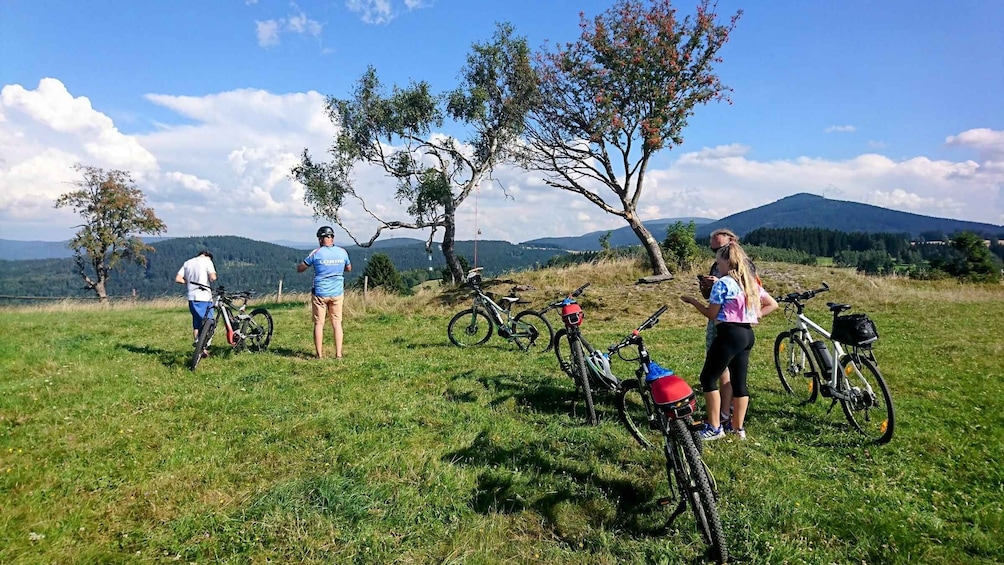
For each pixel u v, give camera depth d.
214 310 8.35
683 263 19.08
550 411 5.86
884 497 3.84
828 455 4.64
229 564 3.18
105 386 6.78
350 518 3.65
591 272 18.38
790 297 5.86
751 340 4.69
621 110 16.17
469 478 4.23
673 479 4.11
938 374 7.16
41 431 5.18
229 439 5.02
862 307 14.64
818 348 5.50
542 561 3.24
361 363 8.12
